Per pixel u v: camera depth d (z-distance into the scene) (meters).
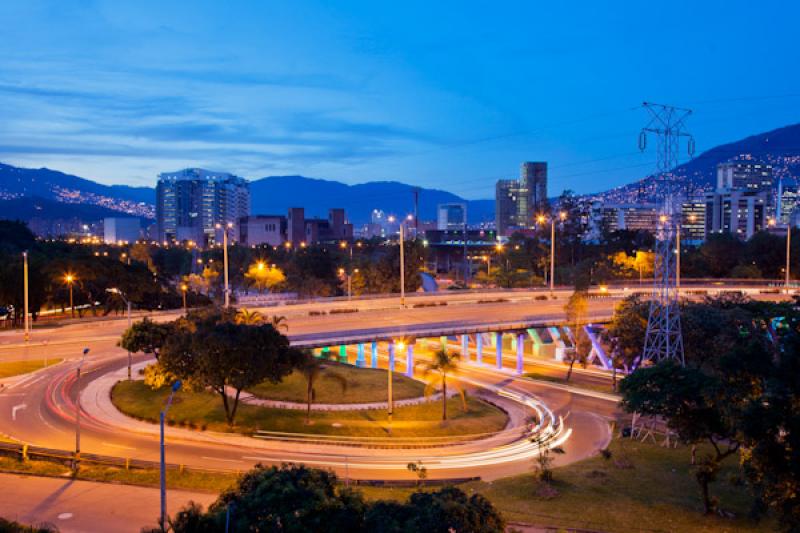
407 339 77.94
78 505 36.19
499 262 174.62
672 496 39.78
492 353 98.50
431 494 26.88
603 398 71.25
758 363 37.41
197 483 39.78
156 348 66.56
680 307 77.00
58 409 58.53
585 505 38.06
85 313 123.25
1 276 95.88
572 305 86.69
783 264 157.75
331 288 162.75
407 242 150.62
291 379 69.69
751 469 30.67
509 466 48.53
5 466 42.00
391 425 58.03
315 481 27.69
